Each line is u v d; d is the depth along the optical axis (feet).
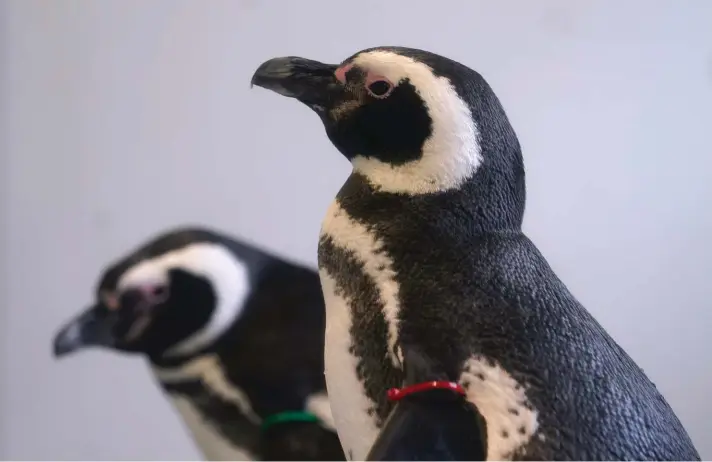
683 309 3.95
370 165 1.86
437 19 4.01
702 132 3.96
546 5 3.96
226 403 3.43
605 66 3.96
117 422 4.74
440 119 1.74
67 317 4.67
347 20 4.14
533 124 3.96
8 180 4.63
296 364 3.35
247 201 4.46
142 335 3.52
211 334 3.46
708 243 3.98
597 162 3.98
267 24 4.35
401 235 1.72
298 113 4.44
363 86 1.84
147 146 4.57
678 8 3.94
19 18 4.57
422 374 1.51
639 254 3.97
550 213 3.97
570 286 3.94
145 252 3.67
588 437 1.42
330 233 1.86
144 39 4.55
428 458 1.44
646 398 1.59
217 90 4.48
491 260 1.67
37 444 4.72
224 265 3.53
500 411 1.45
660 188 3.98
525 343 1.52
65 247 4.67
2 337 4.68
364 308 1.69
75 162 4.64
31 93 4.61
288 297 3.59
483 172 1.76
